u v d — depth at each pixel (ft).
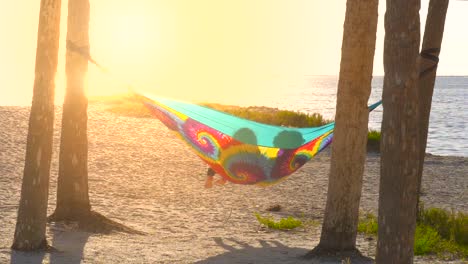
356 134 30.12
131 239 33.76
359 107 29.91
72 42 34.88
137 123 90.63
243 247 32.99
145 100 35.40
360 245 34.37
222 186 53.42
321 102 391.65
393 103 16.10
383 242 16.51
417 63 16.03
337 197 30.53
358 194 30.68
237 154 35.96
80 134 35.91
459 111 264.72
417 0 15.88
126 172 57.00
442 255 32.40
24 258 27.55
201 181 55.26
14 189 46.34
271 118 98.78
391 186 16.26
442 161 75.05
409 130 16.06
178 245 32.78
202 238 35.22
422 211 40.40
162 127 88.38
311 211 45.62
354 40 29.32
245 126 34.60
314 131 35.47
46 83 28.40
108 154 65.21
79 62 35.45
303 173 61.98
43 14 27.96
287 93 642.22
